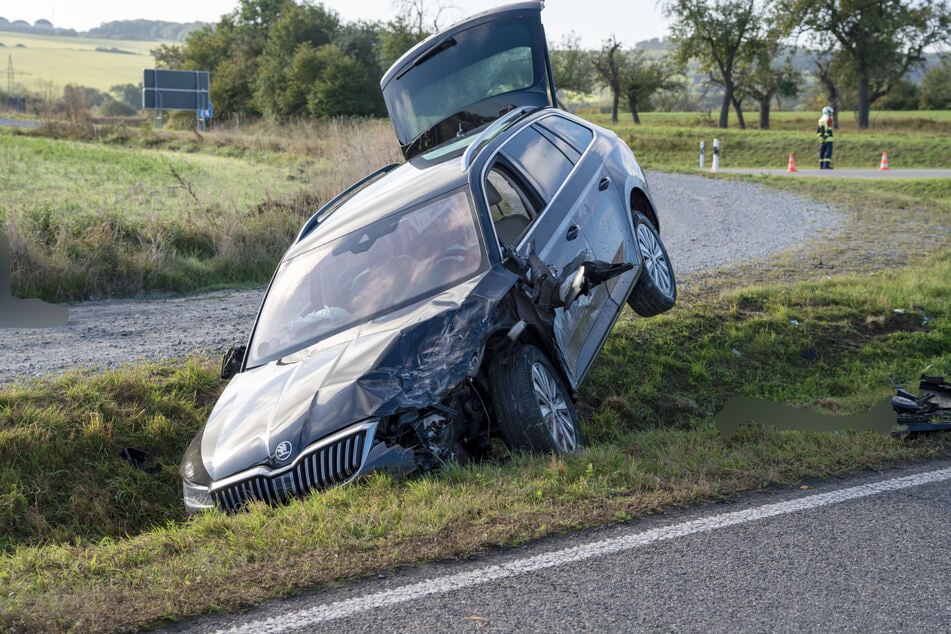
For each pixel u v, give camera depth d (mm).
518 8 8250
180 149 34938
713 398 8203
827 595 3330
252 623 3318
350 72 65938
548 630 3133
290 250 6418
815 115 73812
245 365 5668
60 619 3373
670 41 65375
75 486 6629
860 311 9789
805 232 15523
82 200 18906
